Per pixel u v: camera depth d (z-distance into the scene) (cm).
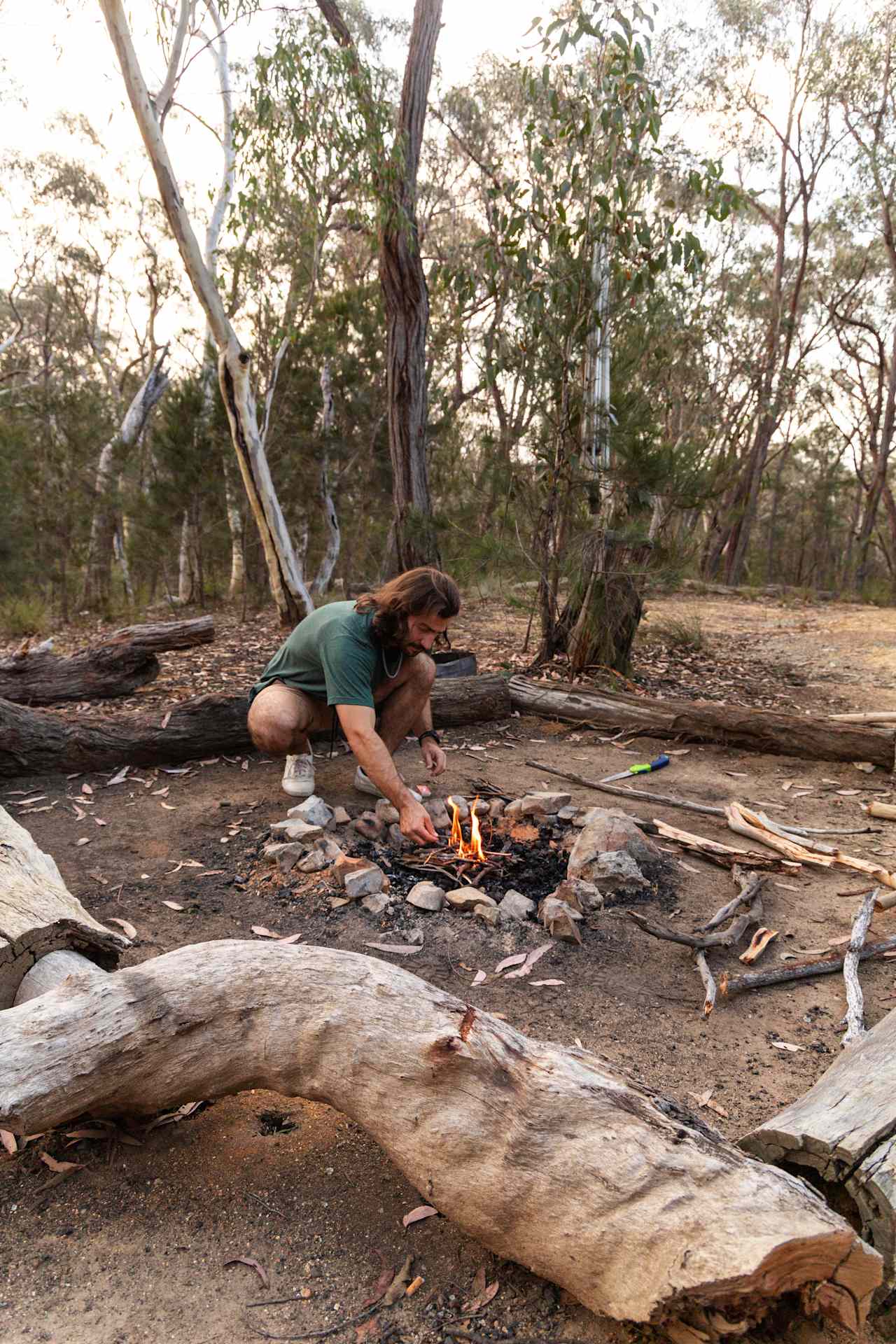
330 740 486
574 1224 154
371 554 1556
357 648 336
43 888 262
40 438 1266
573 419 691
